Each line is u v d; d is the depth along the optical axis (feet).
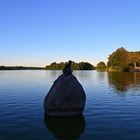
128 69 529.04
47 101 76.18
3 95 124.88
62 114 76.69
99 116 77.92
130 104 99.19
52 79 258.98
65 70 78.02
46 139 56.44
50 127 65.62
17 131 62.08
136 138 56.65
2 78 276.21
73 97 76.18
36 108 90.48
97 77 297.53
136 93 133.18
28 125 67.51
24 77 301.63
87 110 86.84
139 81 222.48
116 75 350.43
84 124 68.49
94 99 112.27
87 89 154.92
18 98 114.83
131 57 544.62
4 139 55.93
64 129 63.98
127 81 223.30
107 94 129.70
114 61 554.46
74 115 77.10
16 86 173.78
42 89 153.69
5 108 90.43
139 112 83.82
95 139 56.24
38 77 302.45
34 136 58.44
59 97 75.61
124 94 129.39
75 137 57.82
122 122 70.64
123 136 58.08
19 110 86.89
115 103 101.45
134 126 66.44
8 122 70.49
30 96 121.39
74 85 76.48
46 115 77.71
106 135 58.95
